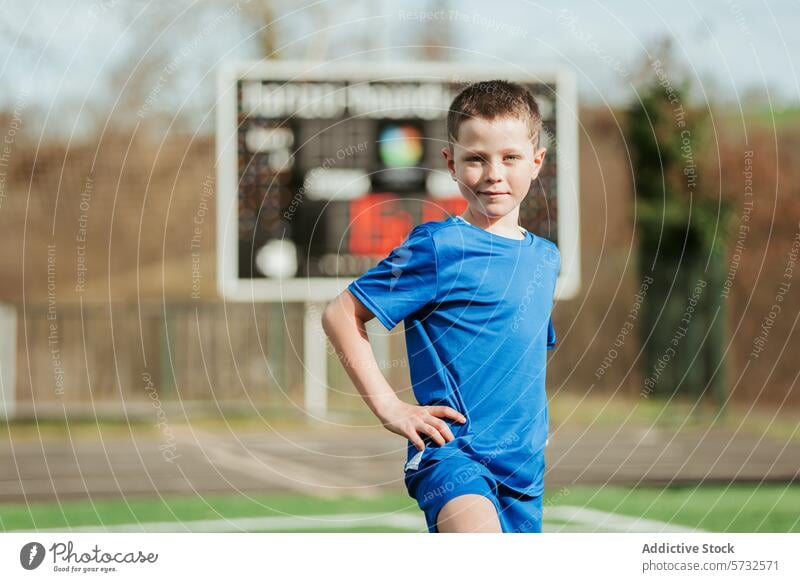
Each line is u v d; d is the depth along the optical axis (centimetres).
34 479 968
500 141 325
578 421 1598
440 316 320
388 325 317
